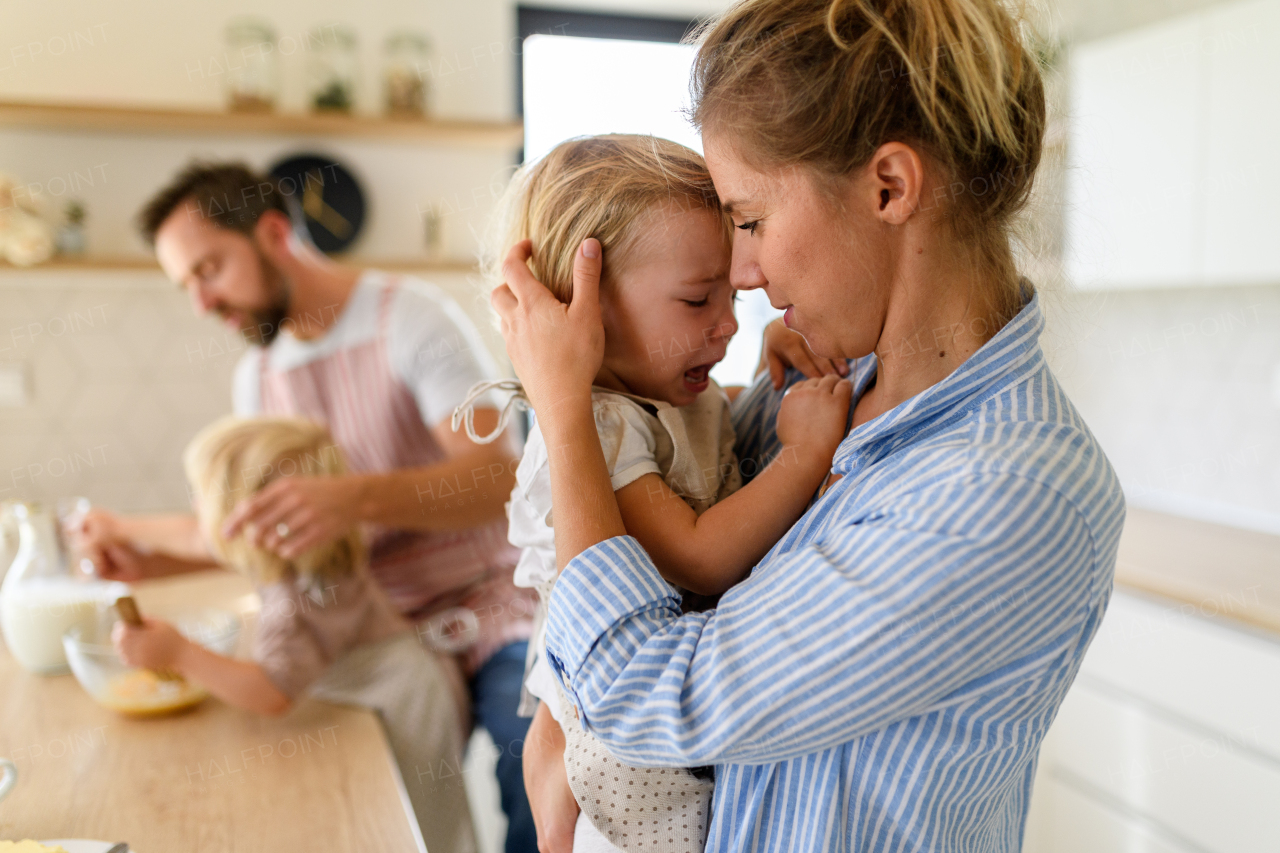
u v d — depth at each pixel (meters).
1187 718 1.64
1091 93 2.41
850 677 0.58
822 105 0.63
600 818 0.76
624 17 3.01
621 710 0.65
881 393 0.74
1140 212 2.29
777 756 0.62
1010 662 0.61
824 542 0.65
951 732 0.62
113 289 2.59
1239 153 2.03
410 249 2.84
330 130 2.63
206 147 2.62
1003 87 0.63
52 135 2.50
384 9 2.73
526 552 0.86
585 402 0.72
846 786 0.65
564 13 2.96
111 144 2.54
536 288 0.77
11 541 1.57
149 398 2.66
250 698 1.30
